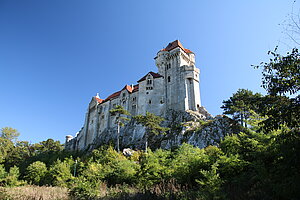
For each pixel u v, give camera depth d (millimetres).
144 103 72125
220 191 12195
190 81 71188
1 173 39562
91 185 16750
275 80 10367
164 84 74375
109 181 23188
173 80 73125
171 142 52219
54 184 33500
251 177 13273
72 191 16188
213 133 46938
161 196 13094
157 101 71750
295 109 9258
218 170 15477
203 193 12258
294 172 9477
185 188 14906
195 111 65750
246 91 47344
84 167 38844
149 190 14242
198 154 19062
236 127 42938
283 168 9922
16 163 72062
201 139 46656
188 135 50688
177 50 76125
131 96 79125
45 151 86562
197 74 72875
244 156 15539
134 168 23812
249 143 15234
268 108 10719
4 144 73062
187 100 66938
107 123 81750
